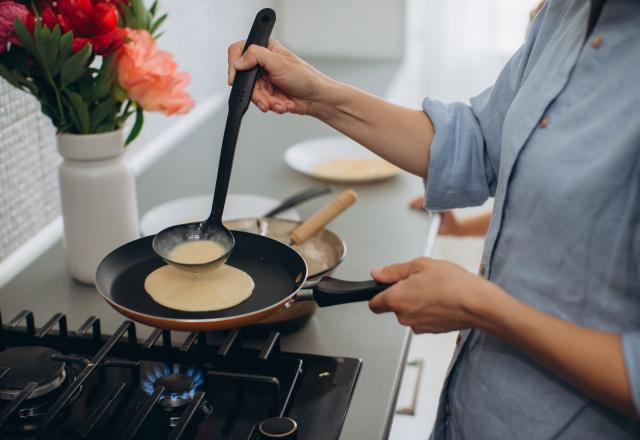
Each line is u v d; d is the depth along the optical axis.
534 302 0.86
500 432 0.91
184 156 1.85
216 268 0.95
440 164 1.07
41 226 1.46
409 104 2.60
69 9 1.09
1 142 1.30
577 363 0.78
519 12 2.88
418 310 0.86
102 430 0.89
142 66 1.16
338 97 1.09
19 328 1.10
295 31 2.71
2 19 1.07
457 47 2.94
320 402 0.95
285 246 1.06
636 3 0.81
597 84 0.83
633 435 0.85
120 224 1.24
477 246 3.03
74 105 1.16
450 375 1.00
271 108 1.10
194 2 2.09
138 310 0.94
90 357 1.03
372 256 1.37
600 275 0.81
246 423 0.91
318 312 1.19
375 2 2.61
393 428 1.88
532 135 0.87
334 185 1.70
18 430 0.88
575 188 0.81
